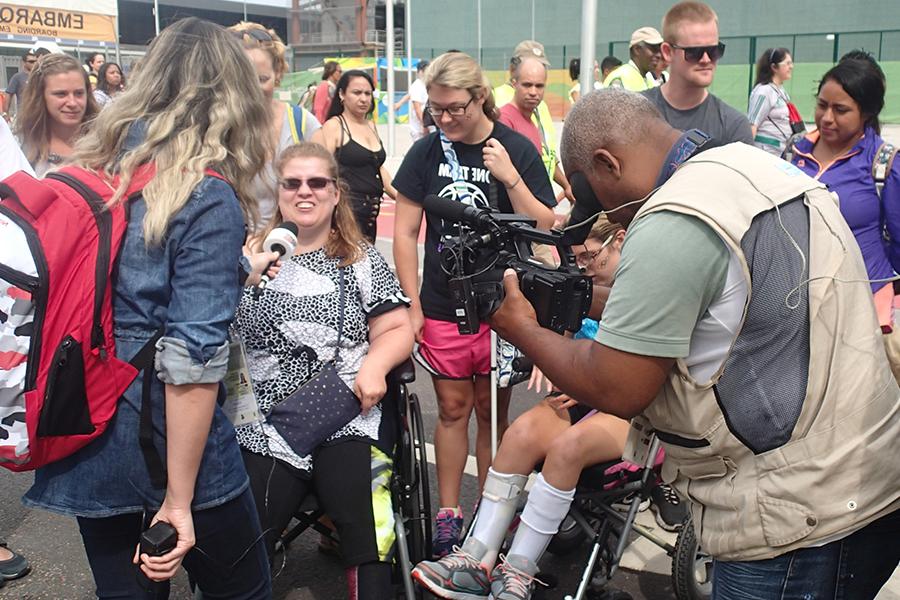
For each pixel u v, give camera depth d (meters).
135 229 1.96
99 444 2.01
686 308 1.73
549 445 3.04
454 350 3.56
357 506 2.91
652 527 3.54
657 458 3.10
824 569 1.79
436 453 3.70
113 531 2.17
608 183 1.97
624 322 1.76
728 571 1.90
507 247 2.17
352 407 3.02
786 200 1.77
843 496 1.74
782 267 1.73
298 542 3.76
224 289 1.97
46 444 1.93
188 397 1.95
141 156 1.97
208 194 1.97
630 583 3.42
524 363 3.39
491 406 3.53
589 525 3.12
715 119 4.00
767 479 1.78
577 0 26.16
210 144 2.00
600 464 2.99
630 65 6.84
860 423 1.74
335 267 3.18
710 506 1.89
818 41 21.47
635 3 25.27
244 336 3.07
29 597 3.33
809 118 21.27
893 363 2.33
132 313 1.98
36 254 1.83
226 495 2.13
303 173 3.07
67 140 4.45
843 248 1.79
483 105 3.53
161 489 2.04
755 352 1.75
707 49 3.83
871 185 3.69
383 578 2.91
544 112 5.10
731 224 1.71
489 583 2.98
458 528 3.55
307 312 3.08
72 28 21.50
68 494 2.04
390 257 9.17
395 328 3.21
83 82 4.41
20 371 1.85
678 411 1.84
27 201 1.87
